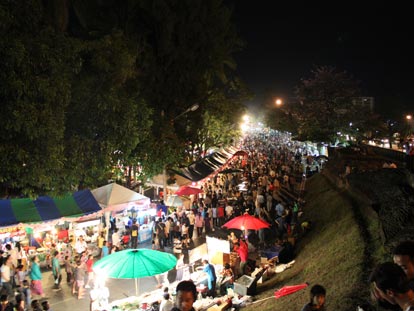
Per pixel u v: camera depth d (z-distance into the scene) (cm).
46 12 1653
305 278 1148
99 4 2478
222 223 2397
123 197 1869
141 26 2580
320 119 3825
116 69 1670
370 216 1245
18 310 1141
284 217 2048
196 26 2734
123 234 2008
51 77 1256
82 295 1450
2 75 1120
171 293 1246
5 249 1617
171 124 2623
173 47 2625
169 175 2595
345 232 1271
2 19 1118
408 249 364
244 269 1420
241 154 3934
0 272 1338
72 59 1381
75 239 1841
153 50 2633
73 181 1480
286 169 3609
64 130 1428
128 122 1611
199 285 1330
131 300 1233
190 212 2211
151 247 2002
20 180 1277
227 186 3119
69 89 1319
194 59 2844
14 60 1127
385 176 1346
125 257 1047
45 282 1582
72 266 1538
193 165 3045
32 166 1242
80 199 1728
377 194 1240
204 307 1189
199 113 3158
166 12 2516
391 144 4634
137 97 2158
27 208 1580
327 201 2005
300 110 4162
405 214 959
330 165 2709
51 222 1597
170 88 2719
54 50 1264
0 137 1172
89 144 1510
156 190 2767
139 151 2069
